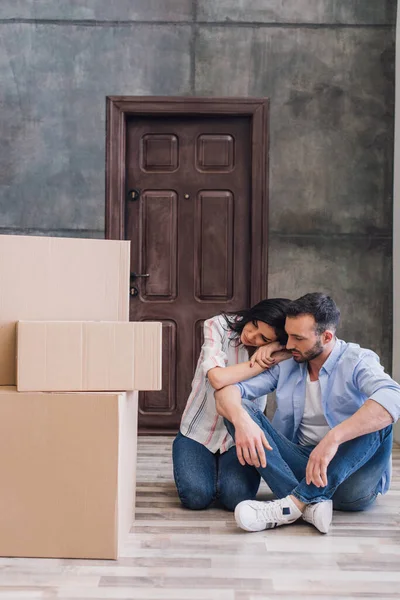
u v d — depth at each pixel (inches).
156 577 73.0
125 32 163.9
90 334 79.5
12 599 67.0
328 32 163.9
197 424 103.3
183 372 167.5
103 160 164.6
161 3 163.6
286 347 92.4
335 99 164.4
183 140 167.5
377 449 91.5
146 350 79.7
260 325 97.1
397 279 160.2
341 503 96.8
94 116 164.4
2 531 78.6
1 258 82.4
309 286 164.9
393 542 85.0
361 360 91.5
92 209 164.4
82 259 86.2
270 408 164.2
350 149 164.4
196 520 93.6
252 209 164.6
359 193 164.6
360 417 86.0
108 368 79.7
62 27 164.1
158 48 163.9
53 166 164.6
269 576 73.6
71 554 78.3
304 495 88.2
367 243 164.7
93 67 164.1
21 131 164.6
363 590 70.2
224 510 99.0
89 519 78.2
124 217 167.2
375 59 163.9
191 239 167.6
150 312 167.9
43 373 78.7
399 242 158.9
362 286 164.9
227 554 80.1
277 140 164.1
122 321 87.6
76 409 78.1
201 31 163.6
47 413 78.2
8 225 164.6
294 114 164.2
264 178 163.9
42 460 78.3
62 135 164.4
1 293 82.5
